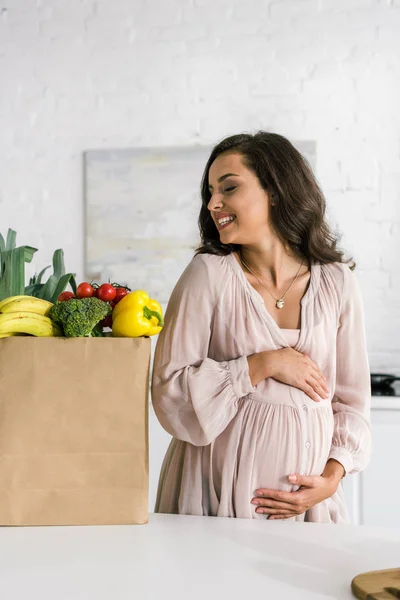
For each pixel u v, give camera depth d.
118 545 1.06
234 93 3.32
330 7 3.26
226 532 1.13
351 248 3.24
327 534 1.12
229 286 1.45
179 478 1.50
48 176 3.45
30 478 1.15
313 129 3.27
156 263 3.35
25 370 1.15
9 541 1.07
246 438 1.40
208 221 1.55
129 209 3.37
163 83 3.38
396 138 3.22
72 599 0.84
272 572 0.94
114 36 3.41
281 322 1.47
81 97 3.43
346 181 3.24
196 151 3.33
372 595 0.81
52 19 3.46
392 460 2.55
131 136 3.40
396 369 3.20
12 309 1.15
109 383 1.16
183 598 0.84
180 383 1.38
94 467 1.16
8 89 3.48
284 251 1.50
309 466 1.41
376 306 3.22
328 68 3.26
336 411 1.53
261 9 3.31
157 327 1.20
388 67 3.23
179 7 3.37
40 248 3.44
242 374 1.37
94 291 1.21
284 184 1.44
